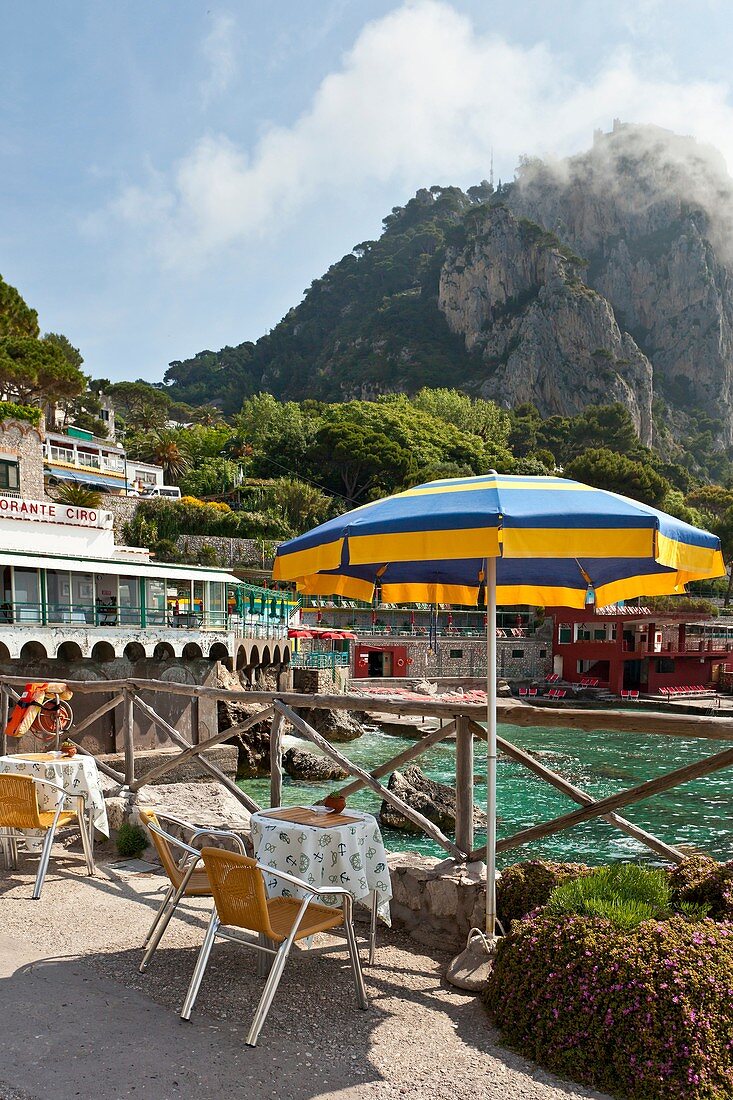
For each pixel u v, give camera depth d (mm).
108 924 5688
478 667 64312
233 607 36281
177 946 5273
